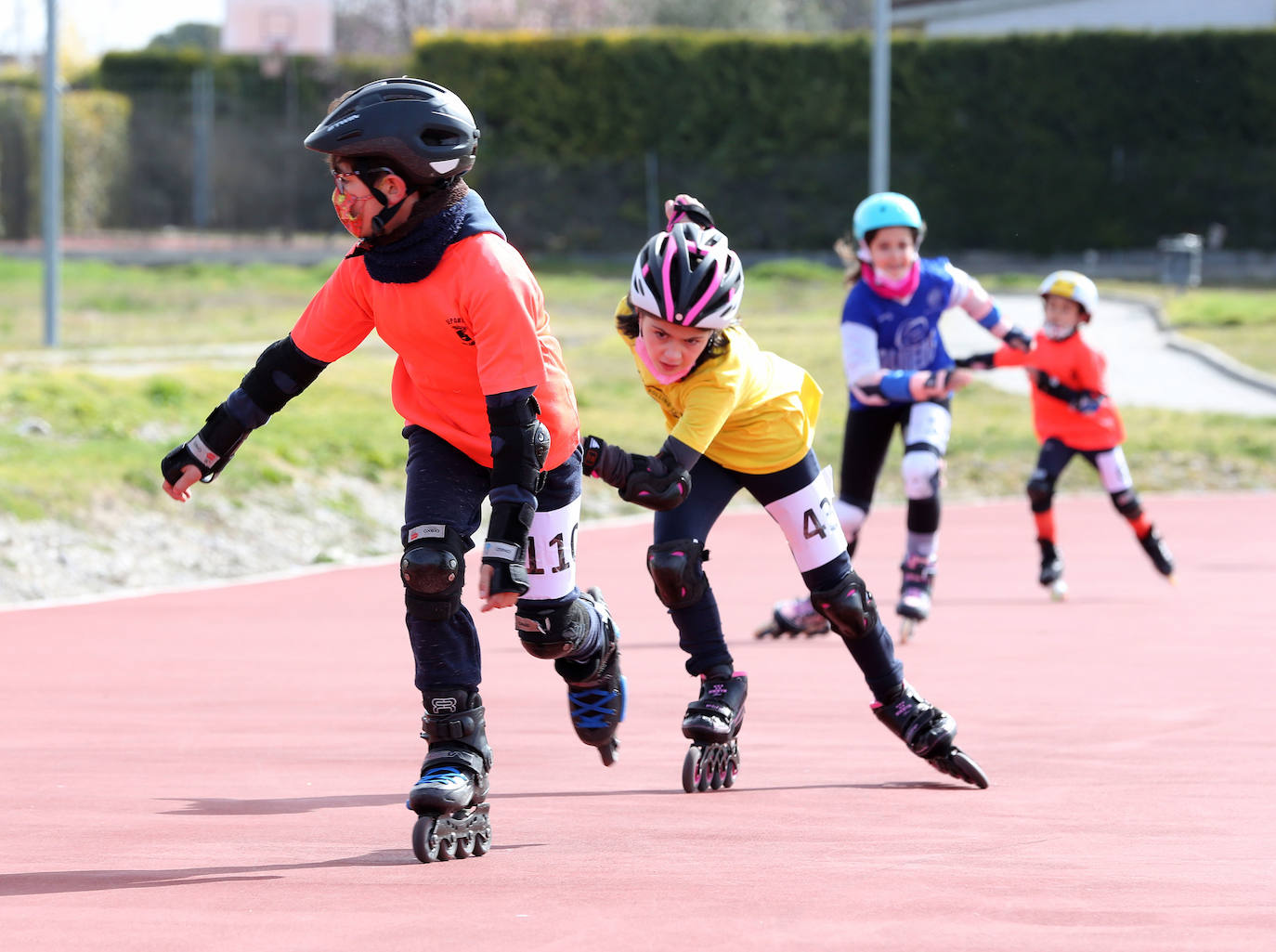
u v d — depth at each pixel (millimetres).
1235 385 70875
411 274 12586
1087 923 10953
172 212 165375
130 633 28656
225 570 37812
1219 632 28266
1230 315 91812
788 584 34812
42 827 14539
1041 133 148000
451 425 13188
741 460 16125
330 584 35500
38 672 24594
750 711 21250
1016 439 58156
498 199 153375
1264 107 146000
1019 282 113062
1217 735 19344
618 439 54969
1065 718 20516
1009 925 10883
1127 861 12961
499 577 12352
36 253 141750
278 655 26359
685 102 151750
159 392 53000
